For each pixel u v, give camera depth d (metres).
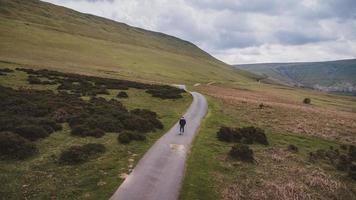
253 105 69.25
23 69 70.62
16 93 43.94
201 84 125.31
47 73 71.44
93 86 63.69
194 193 21.83
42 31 152.38
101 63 120.81
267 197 22.73
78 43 150.62
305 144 39.53
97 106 43.59
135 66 134.50
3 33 124.81
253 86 159.62
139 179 22.77
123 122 36.72
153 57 181.88
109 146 29.20
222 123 46.78
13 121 30.27
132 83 77.94
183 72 157.12
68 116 36.44
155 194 20.84
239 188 23.59
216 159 29.45
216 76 185.62
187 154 29.59
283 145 37.94
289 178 26.77
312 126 51.56
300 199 23.11
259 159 31.17
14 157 23.81
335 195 24.86
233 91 110.06
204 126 43.12
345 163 32.47
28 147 25.00
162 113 49.12
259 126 47.78
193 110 55.00
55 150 26.52
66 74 74.12
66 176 22.19
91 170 23.56
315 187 25.75
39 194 19.44
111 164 24.98
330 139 44.03
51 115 36.03
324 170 30.16
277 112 62.56
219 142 35.66
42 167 23.12
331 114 69.12
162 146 31.23
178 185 22.59
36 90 49.34
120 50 169.75
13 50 102.69
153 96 64.62
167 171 24.83
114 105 47.12
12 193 19.12
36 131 28.70
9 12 179.12
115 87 67.50
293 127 49.38
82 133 31.20
